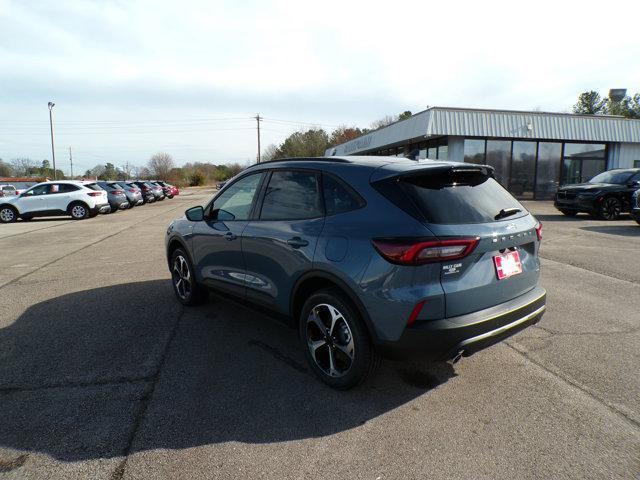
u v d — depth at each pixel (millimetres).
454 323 2557
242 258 3799
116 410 2844
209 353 3719
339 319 2969
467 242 2568
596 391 3020
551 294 5301
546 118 20078
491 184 3197
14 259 8461
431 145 22391
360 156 3418
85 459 2367
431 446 2453
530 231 3068
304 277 3113
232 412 2816
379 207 2750
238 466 2307
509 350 3695
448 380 3207
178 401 2953
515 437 2520
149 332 4215
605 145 21172
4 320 4633
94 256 8570
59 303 5242
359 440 2518
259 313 3773
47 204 17734
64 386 3164
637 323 4297
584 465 2277
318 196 3176
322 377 3162
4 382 3230
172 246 5172
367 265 2662
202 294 4863
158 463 2332
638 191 10719
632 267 6641
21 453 2418
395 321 2580
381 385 3152
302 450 2434
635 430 2570
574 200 12906
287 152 75875
